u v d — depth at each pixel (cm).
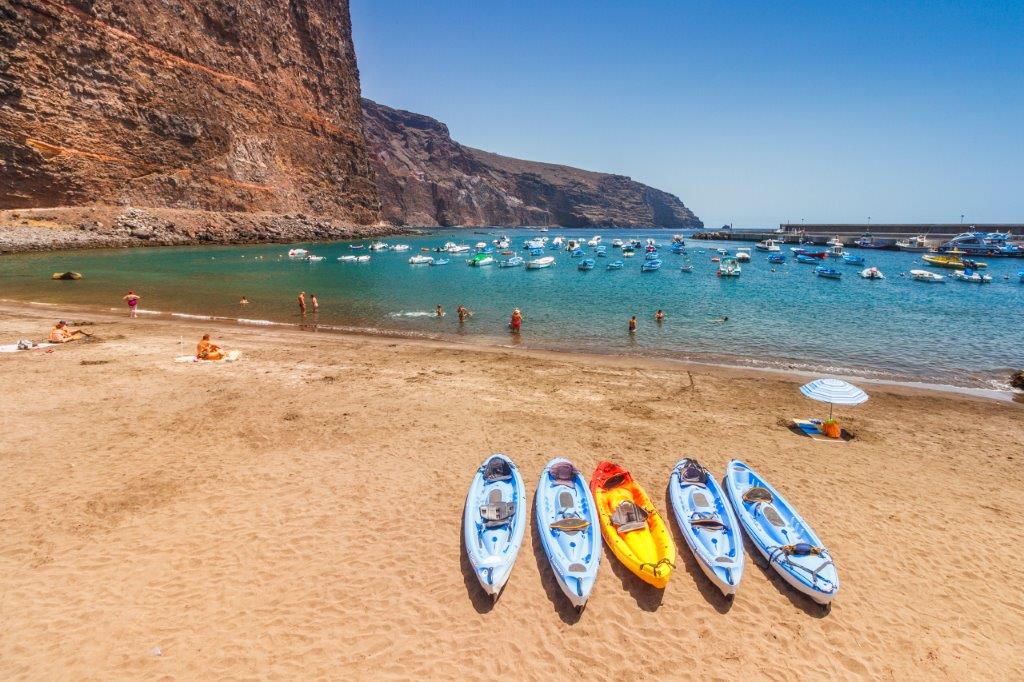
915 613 807
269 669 673
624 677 686
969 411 1686
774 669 705
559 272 5972
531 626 766
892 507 1083
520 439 1357
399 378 1838
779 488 1141
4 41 6009
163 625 733
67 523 941
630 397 1709
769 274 5947
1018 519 1054
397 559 889
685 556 922
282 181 9700
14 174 6216
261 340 2425
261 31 9369
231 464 1183
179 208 7869
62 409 1437
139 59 7288
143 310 3228
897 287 4888
